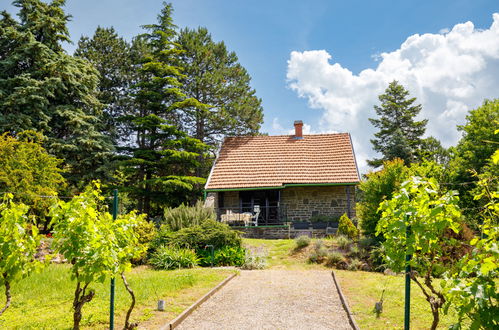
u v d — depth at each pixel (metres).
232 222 20.97
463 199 19.95
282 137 26.22
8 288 4.65
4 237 4.53
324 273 11.90
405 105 43.78
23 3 24.92
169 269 12.74
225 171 23.16
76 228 4.59
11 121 21.36
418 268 4.98
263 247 16.25
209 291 9.07
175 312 7.25
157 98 26.09
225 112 28.81
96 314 6.70
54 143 22.53
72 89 25.08
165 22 27.14
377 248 12.95
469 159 27.42
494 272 3.46
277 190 22.59
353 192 21.64
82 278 4.77
